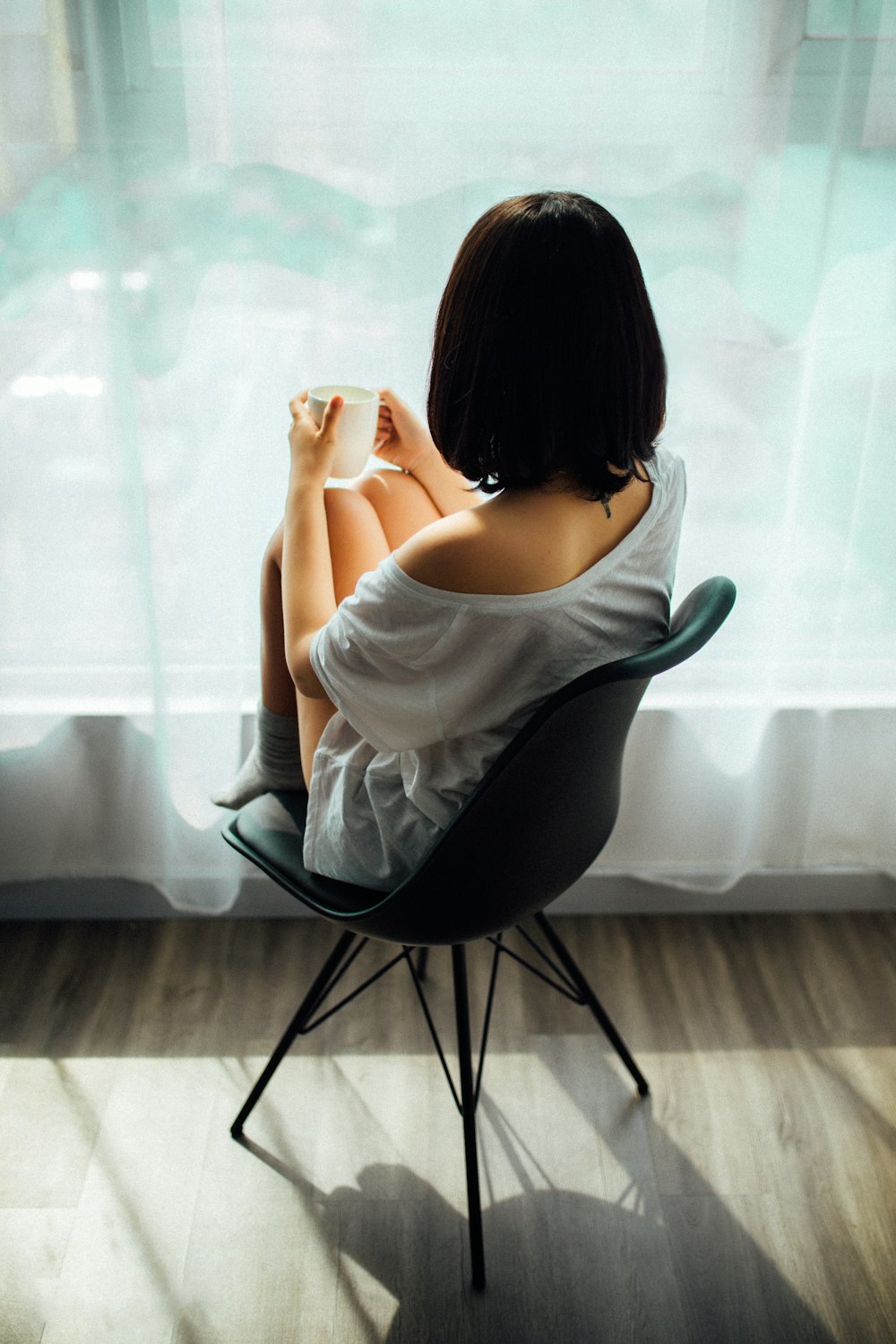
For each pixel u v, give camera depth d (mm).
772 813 1919
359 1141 1576
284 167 1455
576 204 950
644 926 1998
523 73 1417
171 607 1682
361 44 1389
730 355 1582
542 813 1146
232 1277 1384
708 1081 1680
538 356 943
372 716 1086
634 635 1114
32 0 1352
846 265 1531
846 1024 1790
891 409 1609
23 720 1792
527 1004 1818
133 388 1544
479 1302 1360
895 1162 1550
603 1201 1489
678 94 1433
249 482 1626
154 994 1829
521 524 984
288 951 1930
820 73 1419
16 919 1994
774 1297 1367
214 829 1834
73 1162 1531
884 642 1783
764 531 1687
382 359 1578
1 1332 1315
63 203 1472
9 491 1642
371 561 1281
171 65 1383
